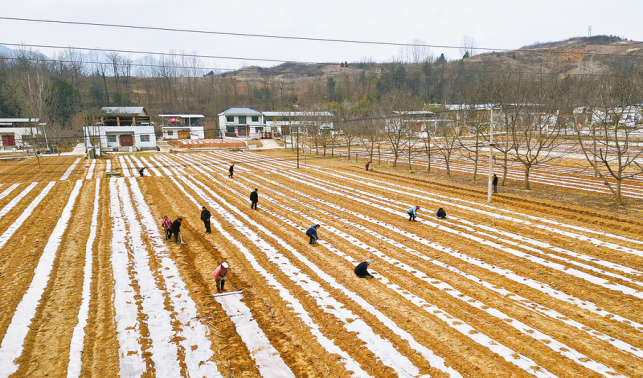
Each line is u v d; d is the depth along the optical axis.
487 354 10.26
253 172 47.34
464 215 24.59
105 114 78.75
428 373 9.53
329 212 26.86
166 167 49.06
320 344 10.98
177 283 15.38
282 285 15.18
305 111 80.06
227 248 19.70
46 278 15.65
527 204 26.72
